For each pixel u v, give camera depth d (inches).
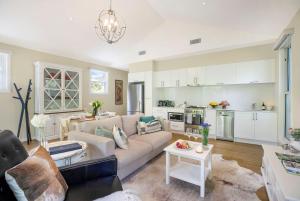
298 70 94.2
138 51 215.0
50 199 41.1
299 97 93.9
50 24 135.3
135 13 155.6
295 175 53.7
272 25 121.2
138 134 123.8
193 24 171.6
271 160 65.9
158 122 136.3
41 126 70.7
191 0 118.6
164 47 195.0
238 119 158.4
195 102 203.8
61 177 49.4
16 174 37.8
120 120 119.0
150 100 217.6
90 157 82.7
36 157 46.9
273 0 89.5
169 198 72.9
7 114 148.4
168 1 134.0
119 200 45.8
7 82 148.3
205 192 77.2
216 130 170.6
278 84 136.9
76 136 90.1
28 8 116.3
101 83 244.8
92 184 54.2
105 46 191.3
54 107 171.3
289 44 120.0
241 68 163.0
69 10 127.6
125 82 281.7
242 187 81.2
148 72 218.8
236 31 153.5
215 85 187.2
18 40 146.9
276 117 141.7
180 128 191.2
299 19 92.4
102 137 84.6
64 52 183.3
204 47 170.6
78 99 194.2
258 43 151.6
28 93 153.9
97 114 156.9
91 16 139.4
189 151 82.5
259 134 149.0
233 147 143.2
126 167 86.7
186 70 196.4
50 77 167.0
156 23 182.5
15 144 49.3
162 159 114.9
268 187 72.6
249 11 109.4
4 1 107.6
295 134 78.5
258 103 167.2
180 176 81.0
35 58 166.2
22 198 37.7
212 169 100.1
